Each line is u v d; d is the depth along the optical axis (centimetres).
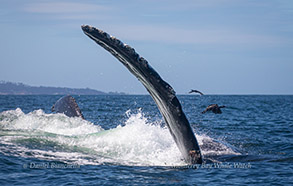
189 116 9288
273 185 2458
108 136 3164
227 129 6278
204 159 2930
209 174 2627
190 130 2428
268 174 2686
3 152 2762
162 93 2253
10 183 2317
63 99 4088
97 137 3177
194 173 2628
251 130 6106
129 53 2156
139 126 3241
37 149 2905
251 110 13025
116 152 2956
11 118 3825
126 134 3156
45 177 2439
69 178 2433
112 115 8794
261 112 11769
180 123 2381
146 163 2802
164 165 2770
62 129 3662
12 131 3316
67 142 3111
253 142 4372
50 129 3650
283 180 2552
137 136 3123
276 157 3172
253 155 3177
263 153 3509
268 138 4866
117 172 2581
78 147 3033
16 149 2855
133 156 2909
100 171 2589
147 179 2470
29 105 14475
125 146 3017
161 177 2519
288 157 3166
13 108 11831
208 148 3164
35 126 3678
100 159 2834
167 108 2316
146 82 2262
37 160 2703
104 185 2341
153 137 3119
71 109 3988
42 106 13738
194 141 2495
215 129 6288
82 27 2120
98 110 10769
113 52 2195
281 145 4112
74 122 3819
